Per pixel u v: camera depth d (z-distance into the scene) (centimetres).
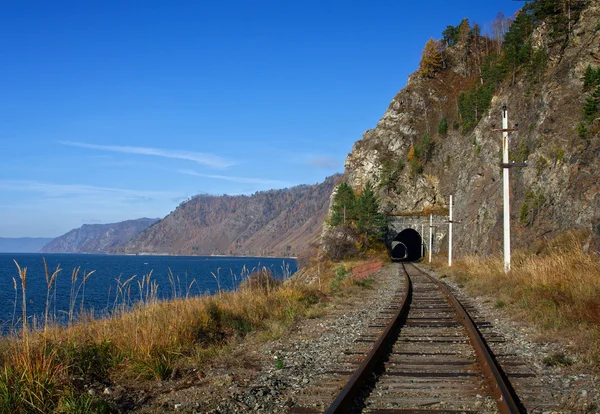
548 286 1386
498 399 551
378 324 1168
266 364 818
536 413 529
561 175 3200
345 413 522
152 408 598
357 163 10462
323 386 652
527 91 5144
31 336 778
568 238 2458
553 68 4881
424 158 9150
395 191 9156
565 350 823
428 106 10725
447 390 607
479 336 870
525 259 2433
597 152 2903
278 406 581
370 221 7294
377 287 2442
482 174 6181
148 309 1051
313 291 1778
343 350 887
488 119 6588
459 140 8669
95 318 1087
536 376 676
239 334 1093
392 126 10450
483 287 1914
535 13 6219
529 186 3678
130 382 718
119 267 10375
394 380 659
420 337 995
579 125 3256
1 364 682
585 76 3716
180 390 673
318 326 1194
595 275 1361
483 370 691
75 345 780
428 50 11975
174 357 820
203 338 991
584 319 996
